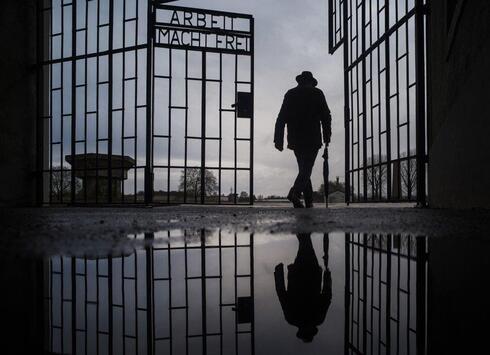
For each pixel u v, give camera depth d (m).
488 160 2.91
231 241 1.30
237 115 7.59
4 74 7.40
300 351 0.36
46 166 8.25
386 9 6.05
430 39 5.09
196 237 1.41
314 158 5.53
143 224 2.14
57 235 1.50
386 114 6.03
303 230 1.72
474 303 0.54
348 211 3.92
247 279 0.71
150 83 7.09
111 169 7.32
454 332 0.41
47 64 8.02
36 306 0.53
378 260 0.93
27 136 7.84
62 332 0.42
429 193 5.05
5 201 7.31
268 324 0.45
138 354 0.36
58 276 0.73
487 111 2.91
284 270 0.79
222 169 7.52
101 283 0.68
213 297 0.58
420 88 5.09
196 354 0.36
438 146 4.49
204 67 7.54
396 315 0.48
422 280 0.70
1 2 7.36
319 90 5.53
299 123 5.44
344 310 0.51
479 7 3.07
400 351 0.35
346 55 7.62
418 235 1.51
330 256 0.99
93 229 1.79
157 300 0.56
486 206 2.96
